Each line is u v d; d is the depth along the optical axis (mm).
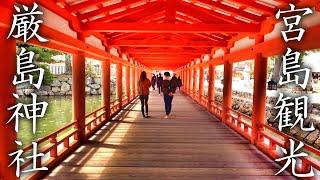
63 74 27344
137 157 6656
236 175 5598
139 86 12539
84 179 5258
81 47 7379
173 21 8391
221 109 12156
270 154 6734
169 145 7824
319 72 13289
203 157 6750
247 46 8961
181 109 15680
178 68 38219
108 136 8812
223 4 7195
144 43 11344
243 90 21547
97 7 7184
